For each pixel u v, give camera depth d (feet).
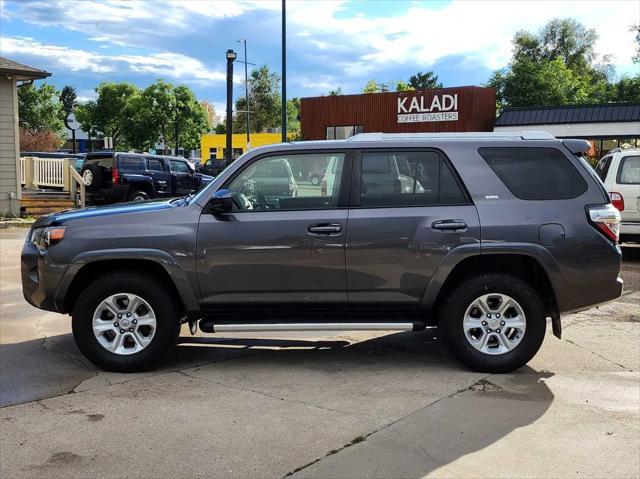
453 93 103.40
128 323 16.30
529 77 144.97
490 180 16.08
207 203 16.22
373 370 16.55
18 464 11.12
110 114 198.08
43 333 20.43
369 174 16.26
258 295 16.11
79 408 13.80
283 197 16.34
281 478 10.58
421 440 12.10
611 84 165.99
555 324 16.42
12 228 51.06
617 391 14.93
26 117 184.14
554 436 12.34
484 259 16.31
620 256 16.12
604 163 36.52
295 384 15.40
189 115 196.75
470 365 16.12
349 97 111.96
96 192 60.70
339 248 15.81
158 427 12.73
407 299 16.06
